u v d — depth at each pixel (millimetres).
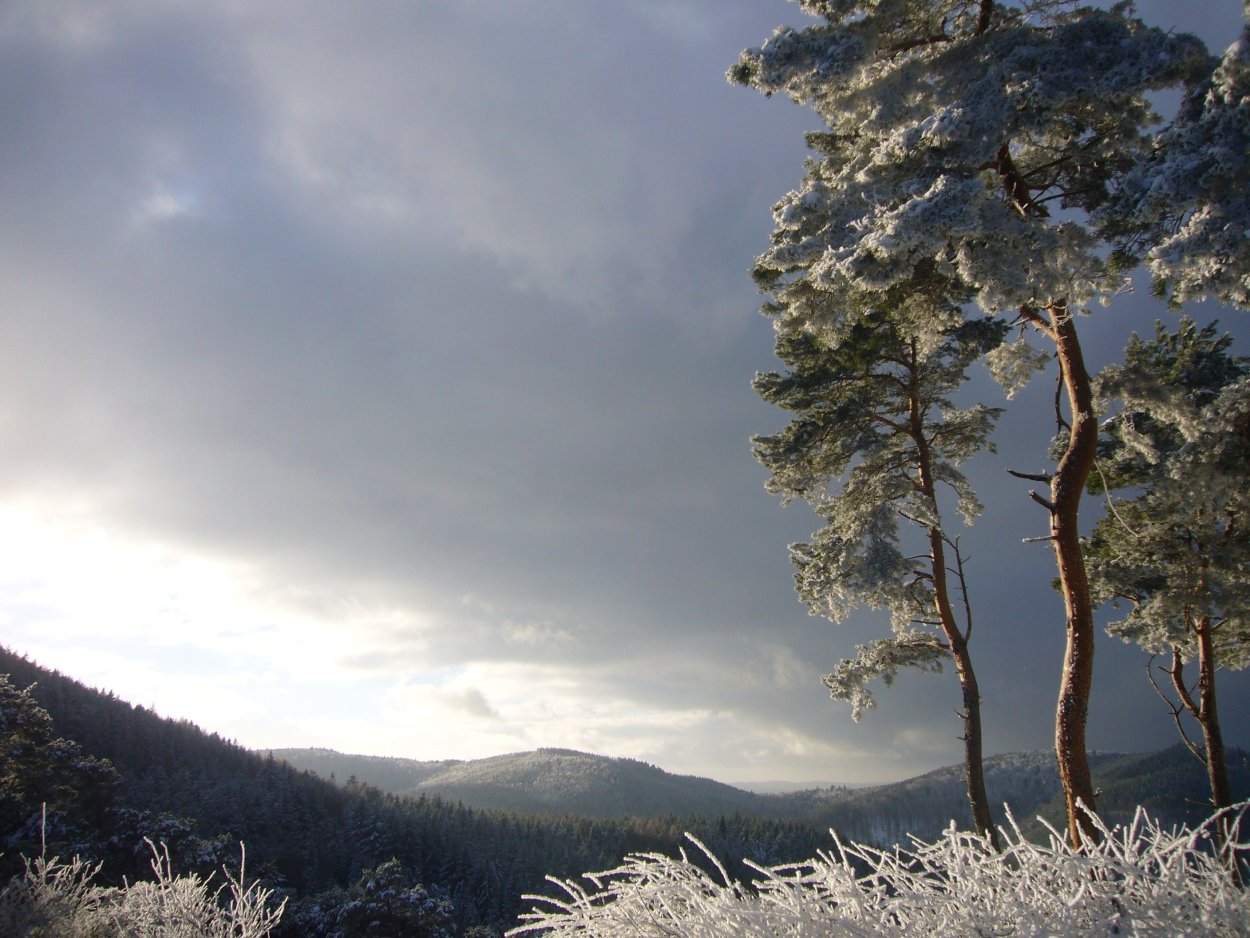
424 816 104938
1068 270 7461
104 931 8141
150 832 26281
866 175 8203
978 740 13500
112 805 27625
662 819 133250
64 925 8031
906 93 8492
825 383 15078
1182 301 6535
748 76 8555
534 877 87750
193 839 27891
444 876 84438
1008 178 9000
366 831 89812
